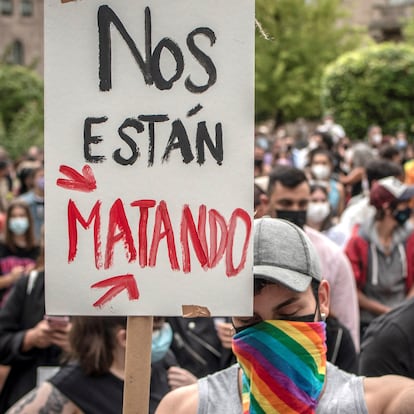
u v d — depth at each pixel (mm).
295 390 2869
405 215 7082
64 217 2775
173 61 2758
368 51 37375
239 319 2963
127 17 2762
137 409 2779
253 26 2734
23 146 36500
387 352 4082
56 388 4270
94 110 2771
